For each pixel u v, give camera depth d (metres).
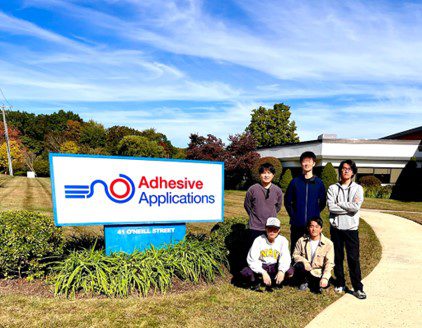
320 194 3.97
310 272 3.79
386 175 19.20
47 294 3.49
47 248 3.77
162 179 4.36
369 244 6.30
